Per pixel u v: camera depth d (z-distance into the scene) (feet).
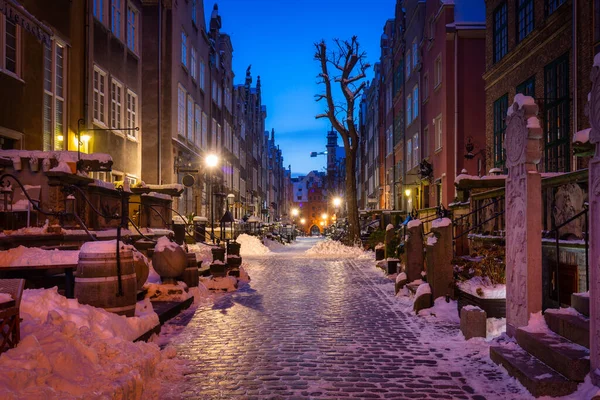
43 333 16.63
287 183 484.74
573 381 16.70
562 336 19.72
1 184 33.86
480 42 89.15
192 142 117.60
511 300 23.65
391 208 153.99
